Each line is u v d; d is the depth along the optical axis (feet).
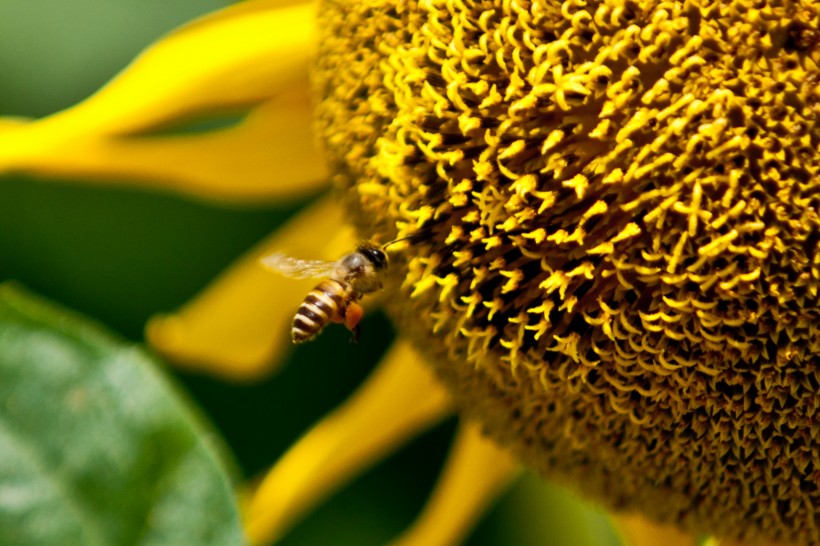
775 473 0.68
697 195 0.65
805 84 0.64
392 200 0.70
